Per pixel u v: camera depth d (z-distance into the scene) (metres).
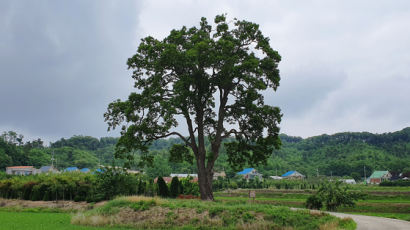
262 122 32.97
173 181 39.53
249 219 21.16
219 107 33.19
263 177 136.88
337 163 161.25
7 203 42.00
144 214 23.23
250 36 32.97
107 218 22.95
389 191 61.72
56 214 30.44
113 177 36.19
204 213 22.45
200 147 32.25
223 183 93.44
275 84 33.19
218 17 32.75
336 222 19.95
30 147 184.75
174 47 29.33
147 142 33.75
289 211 21.83
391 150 189.88
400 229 19.83
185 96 28.47
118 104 32.34
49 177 44.16
